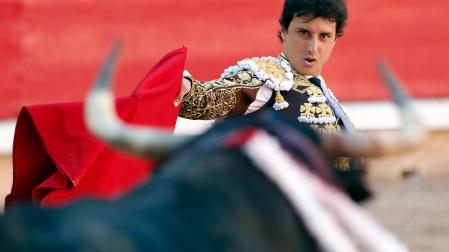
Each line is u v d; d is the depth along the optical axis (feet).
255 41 84.17
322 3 34.06
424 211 71.31
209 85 34.14
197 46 83.97
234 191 18.06
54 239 15.75
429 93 85.61
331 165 21.26
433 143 84.89
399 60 85.71
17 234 15.80
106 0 83.30
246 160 18.71
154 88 33.14
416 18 85.87
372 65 85.35
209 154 18.74
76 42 82.89
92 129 18.70
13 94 81.92
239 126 19.92
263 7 84.43
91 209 16.92
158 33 83.66
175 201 17.53
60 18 82.89
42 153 33.63
